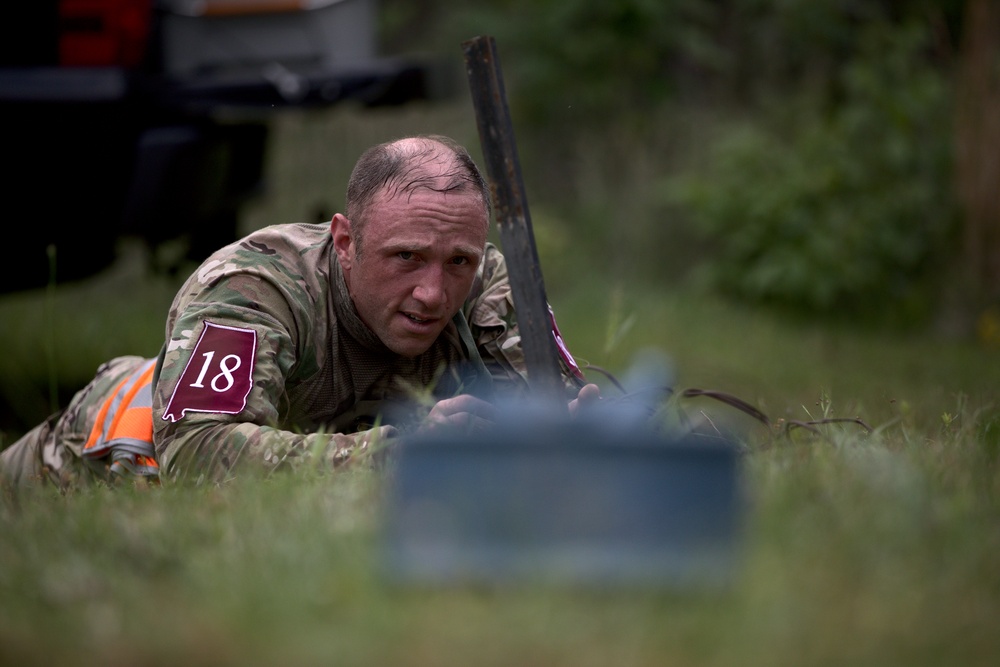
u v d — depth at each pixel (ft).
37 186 40.70
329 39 45.44
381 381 29.35
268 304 27.30
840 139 87.10
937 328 81.25
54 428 32.96
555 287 87.61
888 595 13.28
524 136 101.91
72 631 13.23
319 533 16.19
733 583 12.78
